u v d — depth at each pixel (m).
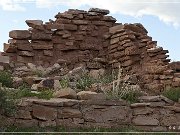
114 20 24.52
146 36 22.84
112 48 23.52
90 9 24.20
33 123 14.27
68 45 23.42
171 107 16.22
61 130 14.09
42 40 22.95
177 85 20.09
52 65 22.78
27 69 21.06
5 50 22.12
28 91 15.76
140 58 22.47
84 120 15.00
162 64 21.14
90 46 23.77
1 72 17.94
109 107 15.41
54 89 16.92
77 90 16.94
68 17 23.64
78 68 21.17
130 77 20.69
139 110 15.80
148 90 20.62
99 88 17.00
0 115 13.65
